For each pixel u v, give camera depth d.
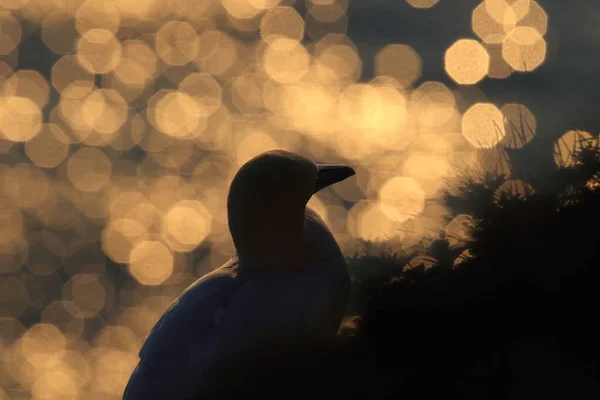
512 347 4.79
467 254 5.19
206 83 45.16
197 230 27.69
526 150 5.81
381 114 37.12
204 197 30.69
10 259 25.62
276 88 43.16
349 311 5.32
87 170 32.84
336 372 4.69
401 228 5.96
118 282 24.30
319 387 4.51
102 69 47.09
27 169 33.38
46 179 32.19
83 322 22.34
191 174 33.06
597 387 4.54
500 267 5.03
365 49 45.31
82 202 29.84
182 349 4.28
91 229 27.62
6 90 43.22
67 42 51.12
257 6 56.31
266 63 47.84
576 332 4.76
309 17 51.62
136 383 4.28
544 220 5.13
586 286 4.84
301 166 4.51
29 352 20.69
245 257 4.53
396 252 5.54
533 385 4.63
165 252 25.69
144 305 23.03
